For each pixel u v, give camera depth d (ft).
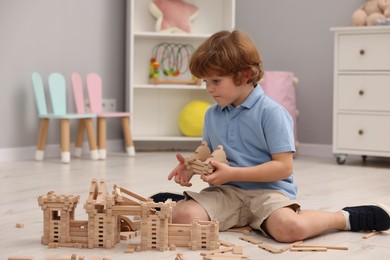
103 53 13.99
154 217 5.10
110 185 9.01
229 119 5.99
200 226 5.15
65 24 13.14
